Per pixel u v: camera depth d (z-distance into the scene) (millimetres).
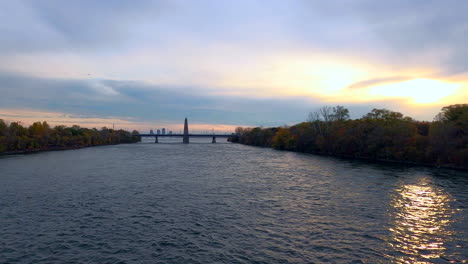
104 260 25562
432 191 53062
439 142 89188
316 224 34844
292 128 195000
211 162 104312
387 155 108188
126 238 30359
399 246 28812
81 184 58375
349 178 67625
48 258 25922
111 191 51938
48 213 38688
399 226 34406
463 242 29938
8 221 35500
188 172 76875
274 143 198750
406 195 49812
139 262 25203
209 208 41344
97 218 36656
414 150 98625
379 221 36156
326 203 44438
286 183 61031
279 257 26141
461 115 89312
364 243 29406
